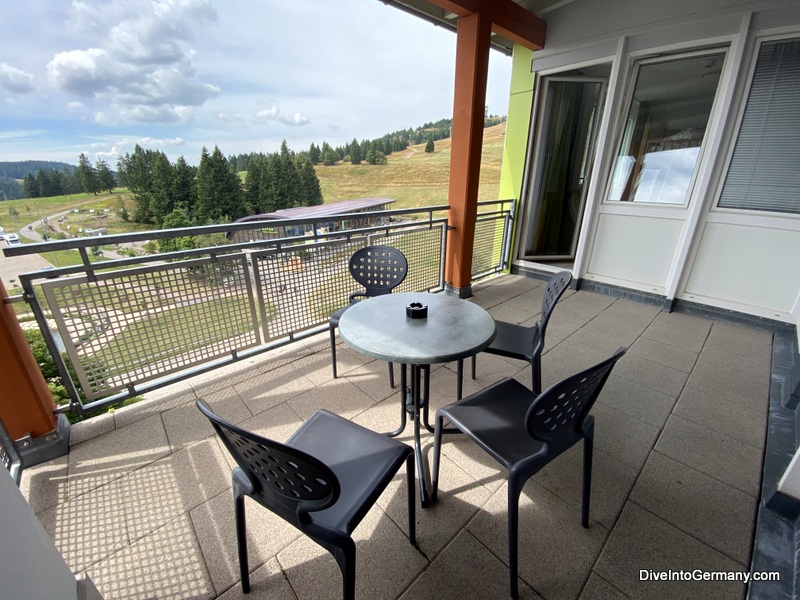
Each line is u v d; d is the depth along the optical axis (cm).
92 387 172
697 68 271
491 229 402
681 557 112
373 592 103
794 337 253
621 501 132
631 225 328
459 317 149
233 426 63
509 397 130
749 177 260
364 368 228
